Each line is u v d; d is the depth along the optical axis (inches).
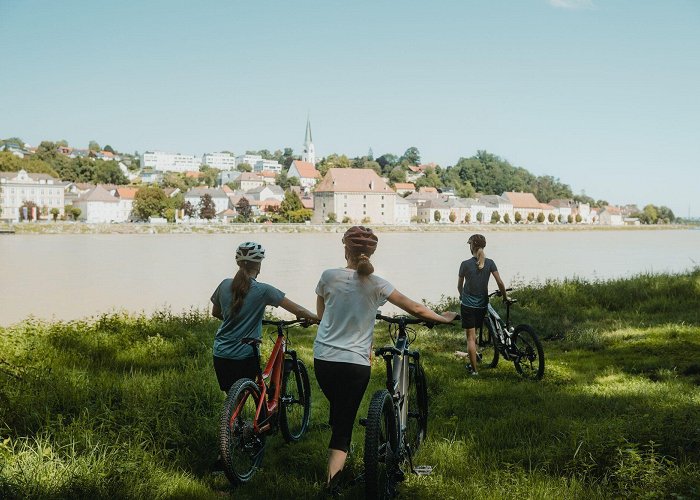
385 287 191.3
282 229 5999.0
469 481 202.4
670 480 186.1
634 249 3464.6
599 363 388.5
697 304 600.7
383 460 179.8
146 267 2129.7
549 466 212.4
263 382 219.1
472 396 315.9
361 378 189.3
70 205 7130.9
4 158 7578.7
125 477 194.7
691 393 305.3
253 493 197.9
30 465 194.5
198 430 240.4
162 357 406.9
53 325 531.2
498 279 369.7
